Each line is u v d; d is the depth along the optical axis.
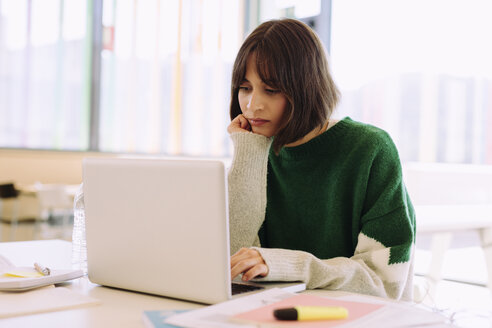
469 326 1.11
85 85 5.18
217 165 0.81
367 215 1.14
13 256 1.30
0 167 4.83
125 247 0.94
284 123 1.16
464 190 4.25
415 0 4.45
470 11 4.16
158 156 5.48
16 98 4.90
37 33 4.94
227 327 0.66
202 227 0.84
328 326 0.66
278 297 0.80
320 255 1.27
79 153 5.14
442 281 3.01
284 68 1.11
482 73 4.17
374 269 1.08
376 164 1.17
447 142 4.41
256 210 1.21
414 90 4.54
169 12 5.43
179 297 0.88
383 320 0.70
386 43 4.64
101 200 0.97
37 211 4.70
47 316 0.79
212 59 5.61
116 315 0.80
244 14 5.68
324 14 5.19
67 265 1.21
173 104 5.51
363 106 4.78
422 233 2.21
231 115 1.29
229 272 0.83
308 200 1.28
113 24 5.26
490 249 2.33
